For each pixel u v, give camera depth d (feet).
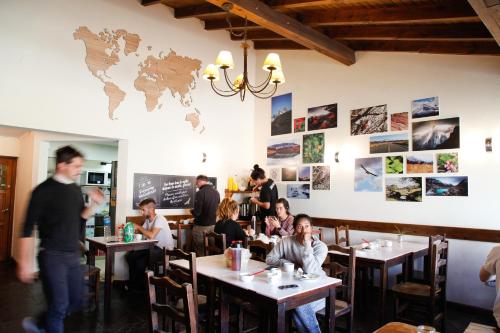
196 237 17.46
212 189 17.65
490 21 9.32
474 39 13.16
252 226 18.76
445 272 12.34
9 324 12.32
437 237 13.53
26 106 14.96
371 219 17.67
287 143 21.53
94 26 17.03
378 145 17.60
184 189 19.94
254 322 13.07
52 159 22.33
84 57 16.69
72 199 8.66
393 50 16.97
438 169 15.71
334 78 19.53
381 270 12.05
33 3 15.31
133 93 18.24
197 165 20.59
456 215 15.16
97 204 9.68
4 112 14.42
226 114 22.11
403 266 13.70
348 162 18.67
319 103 20.12
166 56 19.56
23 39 15.01
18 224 20.85
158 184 18.94
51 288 8.20
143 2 18.60
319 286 8.29
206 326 9.33
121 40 17.90
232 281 8.61
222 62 12.68
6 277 18.06
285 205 15.25
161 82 19.30
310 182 20.25
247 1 13.38
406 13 13.03
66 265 8.43
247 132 23.15
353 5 13.84
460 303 14.93
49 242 8.30
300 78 21.09
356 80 18.61
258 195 21.33
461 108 15.23
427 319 13.39
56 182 8.53
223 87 22.02
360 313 14.26
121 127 17.74
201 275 9.46
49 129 15.52
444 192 15.51
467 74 15.14
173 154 19.61
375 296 16.61
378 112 17.69
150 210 16.84
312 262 9.51
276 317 7.38
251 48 23.36
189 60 20.52
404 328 6.82
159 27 19.35
